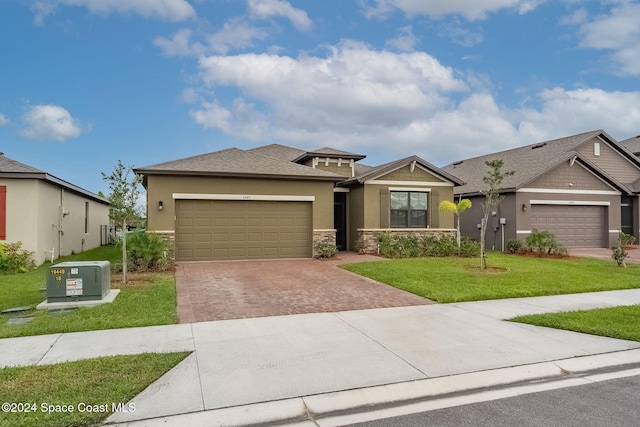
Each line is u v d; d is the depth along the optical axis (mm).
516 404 3900
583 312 7141
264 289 9219
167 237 13742
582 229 19719
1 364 4594
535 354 5160
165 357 4828
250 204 14789
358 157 19000
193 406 3715
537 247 16344
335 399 3928
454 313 7113
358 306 7625
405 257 15055
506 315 6977
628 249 18969
